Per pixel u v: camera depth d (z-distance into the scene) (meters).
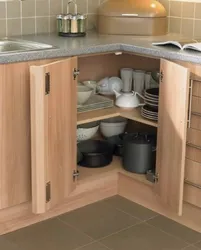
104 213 3.29
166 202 3.12
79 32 3.48
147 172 3.29
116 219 3.24
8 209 3.05
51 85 2.85
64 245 2.99
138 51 3.17
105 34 3.60
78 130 3.46
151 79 3.61
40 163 2.88
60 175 3.05
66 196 3.14
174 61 3.00
